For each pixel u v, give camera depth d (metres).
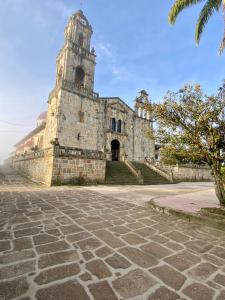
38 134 35.91
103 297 2.35
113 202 8.23
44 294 2.37
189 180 28.30
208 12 9.19
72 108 24.30
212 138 5.88
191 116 6.11
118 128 31.17
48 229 4.65
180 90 6.44
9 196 8.94
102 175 17.17
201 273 2.96
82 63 27.38
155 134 7.06
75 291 2.44
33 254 3.38
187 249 3.81
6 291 2.41
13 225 4.88
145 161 27.19
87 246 3.77
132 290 2.50
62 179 14.64
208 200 8.90
